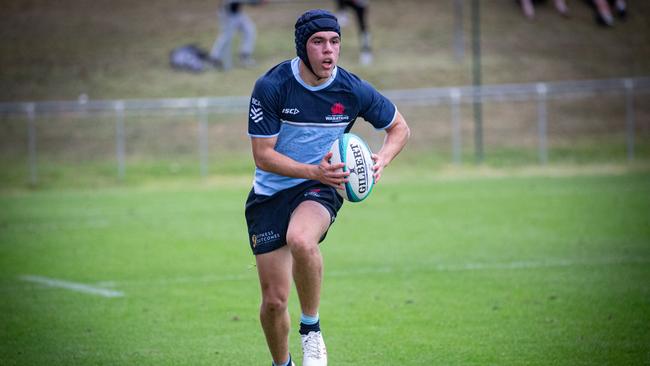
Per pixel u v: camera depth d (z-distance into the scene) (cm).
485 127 9181
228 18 10600
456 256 3903
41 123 9269
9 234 4903
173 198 6600
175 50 10894
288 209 1992
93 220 5459
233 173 7925
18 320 2853
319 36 1897
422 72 10612
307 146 2023
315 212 1950
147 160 8381
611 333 2516
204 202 6316
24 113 9444
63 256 4150
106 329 2717
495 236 4431
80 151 8612
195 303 3088
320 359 1955
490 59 11188
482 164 8006
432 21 12506
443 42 11706
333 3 12988
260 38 11769
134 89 10206
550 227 4662
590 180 6919
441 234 4553
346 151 1959
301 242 1861
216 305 3050
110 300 3156
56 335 2645
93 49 11425
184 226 5125
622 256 3769
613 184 6606
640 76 10775
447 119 9331
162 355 2400
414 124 9188
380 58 11138
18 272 3747
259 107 1948
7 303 3120
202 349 2459
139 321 2820
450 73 10600
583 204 5531
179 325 2758
